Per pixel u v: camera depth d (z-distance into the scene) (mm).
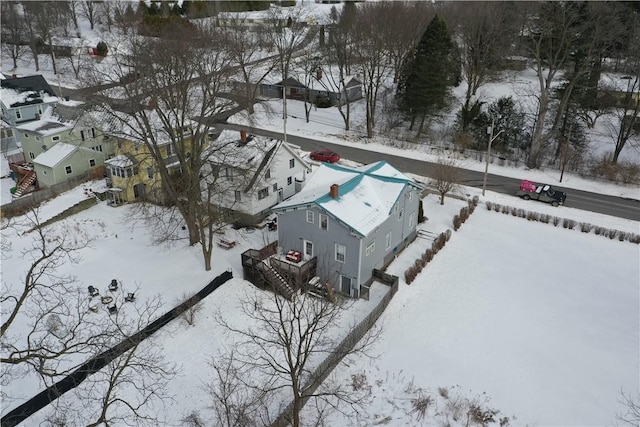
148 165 45531
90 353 27641
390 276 33781
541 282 34750
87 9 115312
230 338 29188
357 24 71312
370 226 32000
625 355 28203
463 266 36531
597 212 44188
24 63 93000
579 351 28516
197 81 47375
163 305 31766
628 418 24000
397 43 67688
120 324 29297
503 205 44812
